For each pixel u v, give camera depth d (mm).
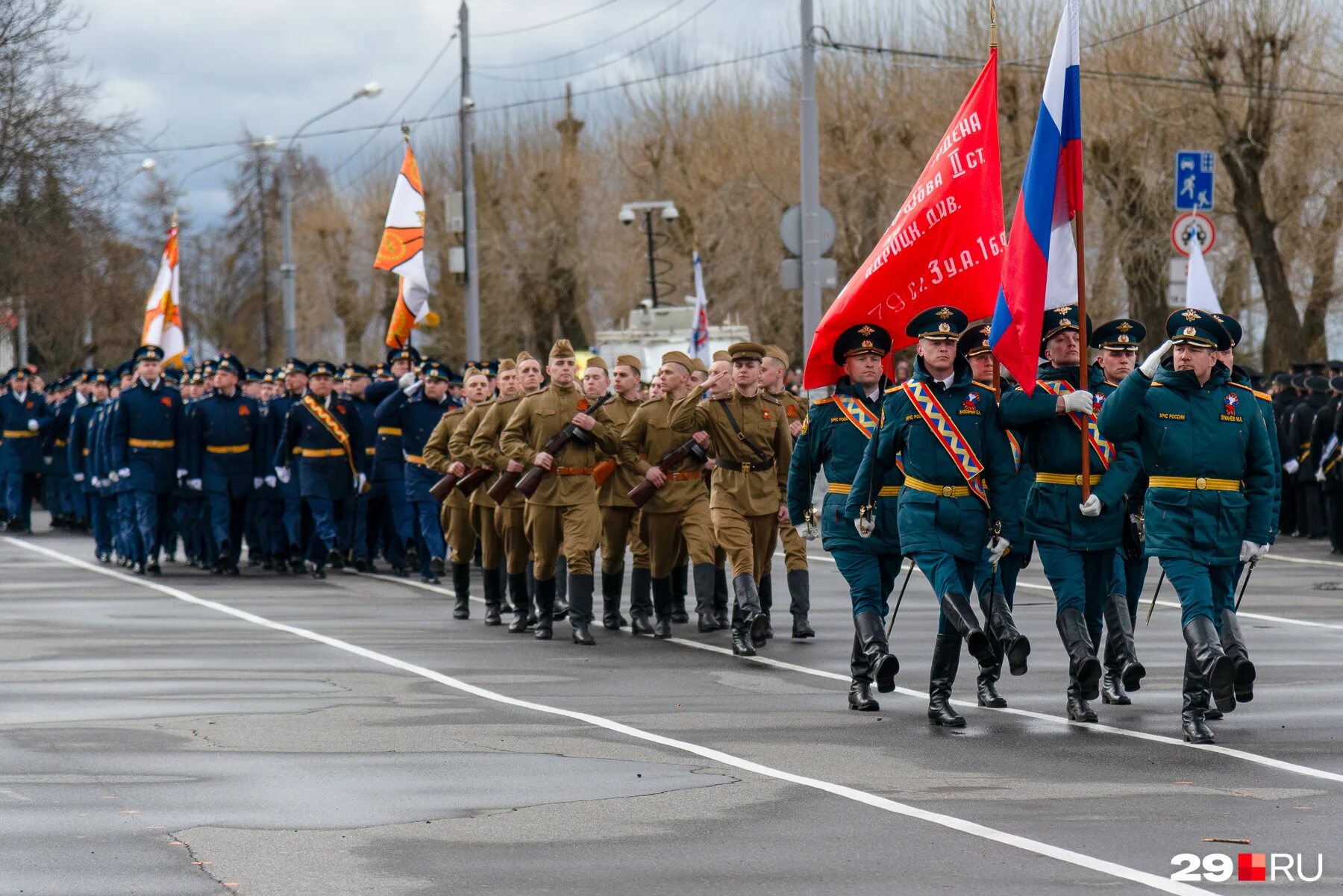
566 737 11867
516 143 74562
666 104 66438
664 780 10406
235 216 99000
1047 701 13305
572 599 17188
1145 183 43844
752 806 9719
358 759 11070
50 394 36969
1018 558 13062
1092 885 8039
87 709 12992
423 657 16141
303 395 25125
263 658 15969
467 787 10234
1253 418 11914
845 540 13070
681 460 17422
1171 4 43875
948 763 10891
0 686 14172
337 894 7980
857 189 52875
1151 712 12742
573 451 17453
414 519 24375
